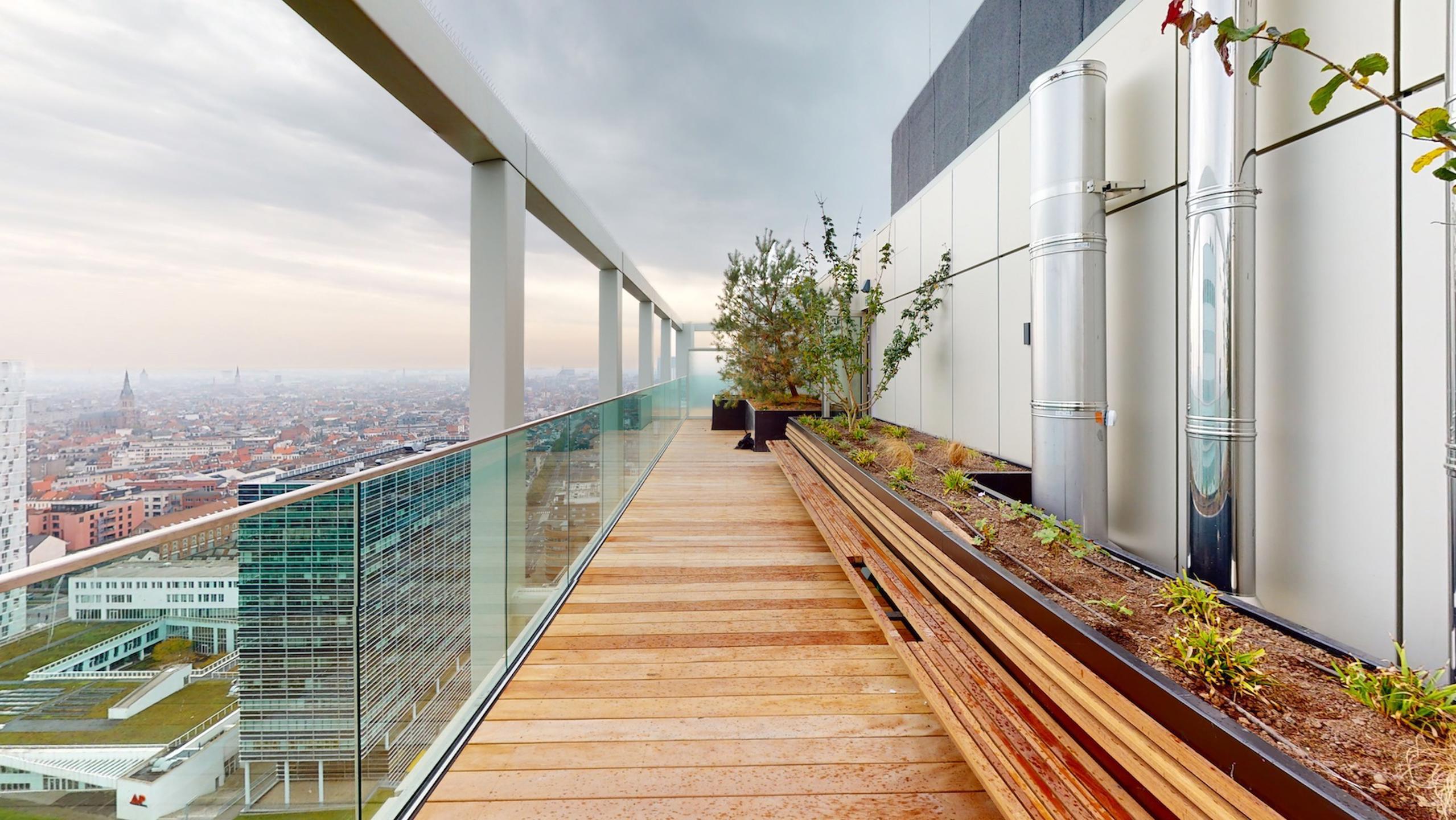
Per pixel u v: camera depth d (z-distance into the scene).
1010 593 1.62
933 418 5.25
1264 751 0.85
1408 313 1.60
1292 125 1.87
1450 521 1.27
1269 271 1.96
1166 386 2.51
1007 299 3.87
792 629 2.90
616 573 3.75
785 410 9.43
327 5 2.34
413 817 1.64
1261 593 2.01
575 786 1.76
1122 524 2.77
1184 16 1.16
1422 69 1.55
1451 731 0.99
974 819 1.62
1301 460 1.88
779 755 1.91
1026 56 4.41
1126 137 2.72
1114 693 1.15
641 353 10.61
